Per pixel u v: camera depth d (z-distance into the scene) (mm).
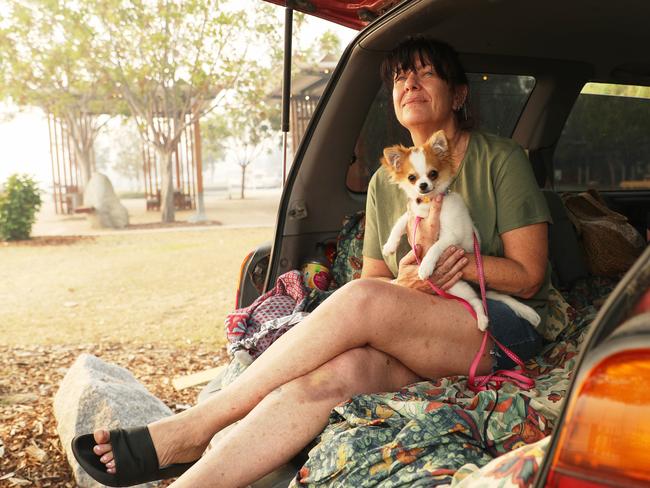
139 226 17875
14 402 4348
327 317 1863
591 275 3088
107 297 8406
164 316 7281
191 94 18438
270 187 48938
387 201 2480
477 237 2162
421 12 2473
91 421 3273
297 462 1825
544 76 3363
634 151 3762
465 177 2229
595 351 812
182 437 1877
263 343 2432
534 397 1768
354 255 3006
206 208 24547
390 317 1884
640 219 3777
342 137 3004
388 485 1464
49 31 17250
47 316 7375
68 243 14203
